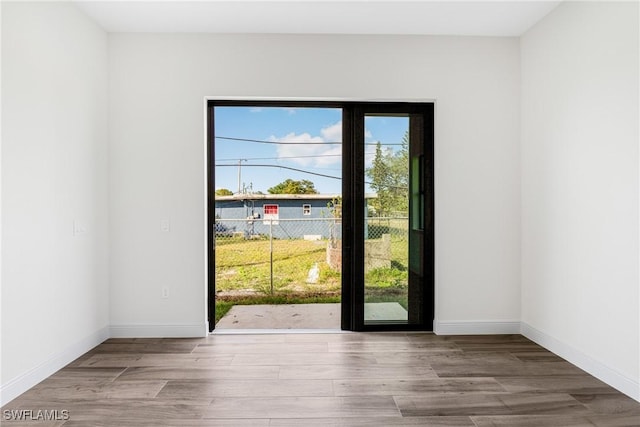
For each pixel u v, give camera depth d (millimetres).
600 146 2527
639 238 2246
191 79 3367
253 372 2643
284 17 3111
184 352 3021
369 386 2426
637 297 2264
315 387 2412
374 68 3428
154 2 2869
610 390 2385
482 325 3477
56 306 2666
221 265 4586
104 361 2838
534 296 3279
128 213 3350
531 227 3309
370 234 3580
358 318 3539
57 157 2678
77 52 2910
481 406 2180
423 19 3150
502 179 3465
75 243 2881
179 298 3383
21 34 2352
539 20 3160
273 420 2027
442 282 3465
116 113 3336
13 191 2287
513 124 3469
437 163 3451
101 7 2928
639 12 2229
